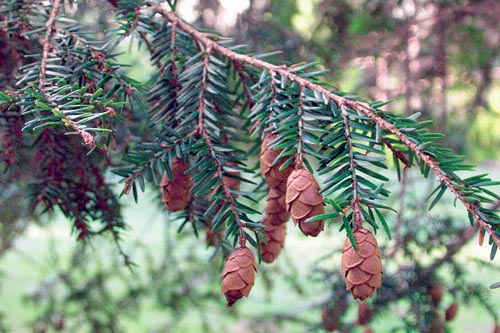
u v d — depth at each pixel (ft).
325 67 2.06
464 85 2.52
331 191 0.84
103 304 2.40
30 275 3.50
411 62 2.32
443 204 1.87
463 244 1.65
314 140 0.87
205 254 2.61
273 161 0.90
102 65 0.98
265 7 2.21
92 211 1.19
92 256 2.38
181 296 2.45
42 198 1.15
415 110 2.33
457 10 2.11
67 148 1.13
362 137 0.87
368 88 2.37
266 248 0.97
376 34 2.28
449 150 0.85
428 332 1.51
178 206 0.97
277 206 0.91
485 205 1.87
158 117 1.02
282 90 0.93
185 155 0.94
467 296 1.60
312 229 0.83
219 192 0.92
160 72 1.04
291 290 2.42
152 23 1.09
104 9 1.33
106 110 0.91
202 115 0.98
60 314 2.44
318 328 1.71
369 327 1.56
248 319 2.76
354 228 0.82
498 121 2.71
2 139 1.09
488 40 2.35
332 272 1.73
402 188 1.84
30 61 1.07
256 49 1.91
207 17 2.02
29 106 0.88
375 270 0.80
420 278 1.59
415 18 2.28
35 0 1.07
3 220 1.71
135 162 0.94
